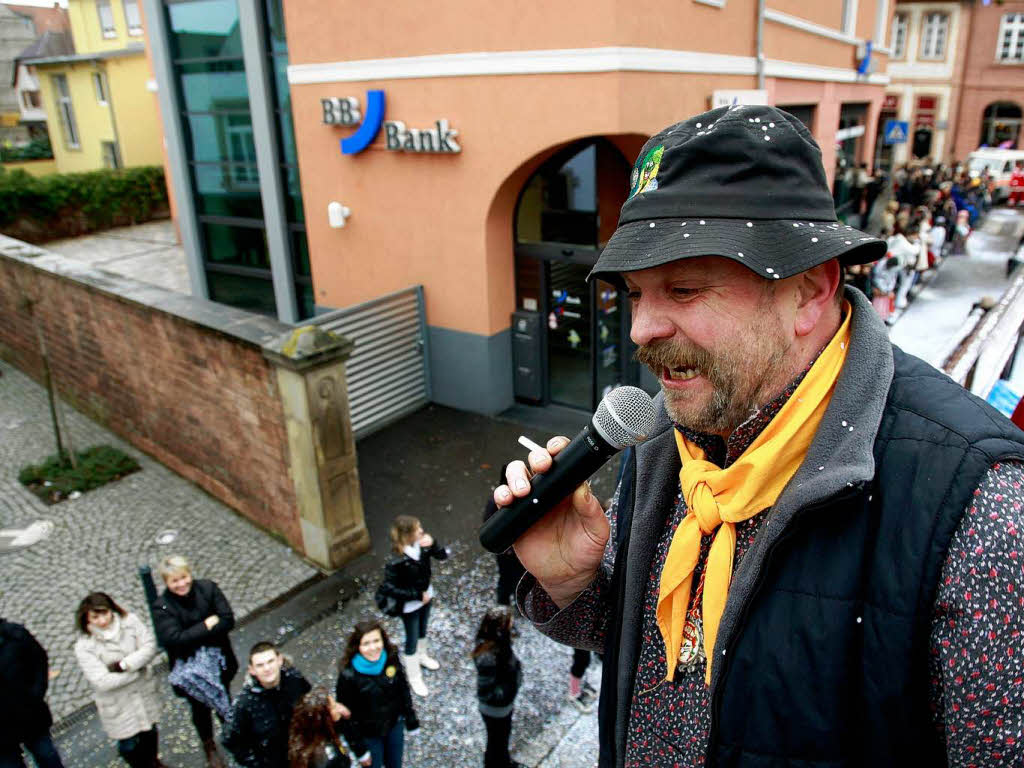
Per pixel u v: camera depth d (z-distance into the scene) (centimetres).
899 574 82
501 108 854
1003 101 3200
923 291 1519
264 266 1287
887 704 84
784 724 90
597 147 907
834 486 87
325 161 1042
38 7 3900
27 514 799
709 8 899
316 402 638
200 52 1221
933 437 85
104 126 2722
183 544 734
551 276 984
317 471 652
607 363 991
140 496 825
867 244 87
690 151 90
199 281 1383
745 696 93
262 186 1183
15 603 662
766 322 92
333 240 1080
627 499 129
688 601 110
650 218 92
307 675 561
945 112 3294
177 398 806
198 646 464
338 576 675
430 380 1041
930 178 2105
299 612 630
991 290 1505
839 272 94
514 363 1018
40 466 887
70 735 523
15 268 1090
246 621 623
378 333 959
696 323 92
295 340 629
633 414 115
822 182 93
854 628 86
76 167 2938
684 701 110
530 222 975
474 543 714
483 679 427
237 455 746
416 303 998
